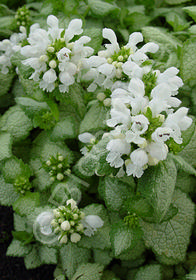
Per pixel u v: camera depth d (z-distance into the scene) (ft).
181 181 1.07
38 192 1.01
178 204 1.01
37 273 1.20
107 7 1.11
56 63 0.80
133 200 0.82
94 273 0.95
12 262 1.22
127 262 1.04
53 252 1.06
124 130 0.70
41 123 1.05
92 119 0.92
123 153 0.70
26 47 0.79
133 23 1.23
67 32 0.81
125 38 1.17
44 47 0.79
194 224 1.08
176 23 1.19
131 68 0.75
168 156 0.78
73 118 1.07
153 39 1.09
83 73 0.87
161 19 1.38
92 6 1.12
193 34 1.11
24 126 1.12
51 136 1.04
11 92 1.26
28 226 1.10
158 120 0.69
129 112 0.68
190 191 1.09
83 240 0.93
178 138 0.69
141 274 0.99
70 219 0.86
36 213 0.95
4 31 1.25
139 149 0.69
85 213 0.94
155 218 0.85
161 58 1.07
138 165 0.68
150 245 0.96
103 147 0.76
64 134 1.02
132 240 0.85
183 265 1.03
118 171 0.77
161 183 0.74
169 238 0.97
